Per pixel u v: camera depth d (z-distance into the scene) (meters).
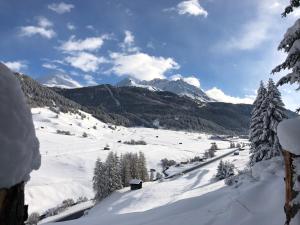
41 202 101.81
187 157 181.75
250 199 14.46
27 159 3.54
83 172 140.00
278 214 12.15
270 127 31.05
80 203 91.94
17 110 3.41
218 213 15.38
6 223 3.55
